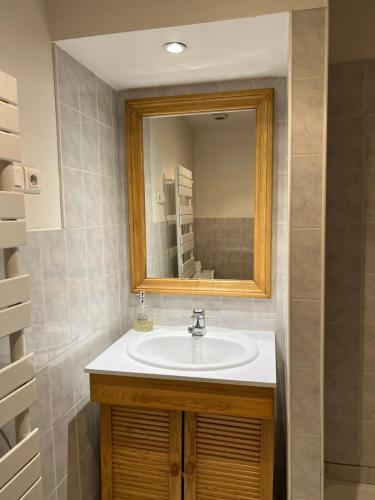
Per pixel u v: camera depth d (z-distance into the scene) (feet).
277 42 4.53
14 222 3.04
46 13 4.33
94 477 5.47
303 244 4.26
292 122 4.15
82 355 5.07
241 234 5.88
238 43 4.54
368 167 5.55
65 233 4.64
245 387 4.37
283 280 5.81
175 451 4.77
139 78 5.59
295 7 3.96
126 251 6.40
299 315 4.34
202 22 4.09
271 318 5.92
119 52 4.71
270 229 5.72
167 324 6.30
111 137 5.94
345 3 5.30
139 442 4.90
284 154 5.64
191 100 5.79
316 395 4.40
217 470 4.72
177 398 4.56
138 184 6.17
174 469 4.80
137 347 5.25
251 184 5.76
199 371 4.55
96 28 4.29
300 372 4.40
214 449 4.70
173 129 5.98
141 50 4.68
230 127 5.77
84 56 4.83
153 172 6.14
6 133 2.96
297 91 4.10
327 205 5.69
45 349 4.26
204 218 6.00
